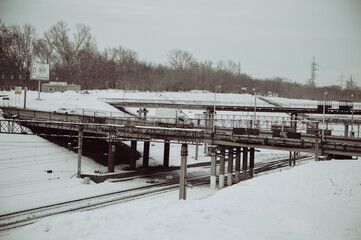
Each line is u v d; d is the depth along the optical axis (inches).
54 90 5772.6
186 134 2652.6
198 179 2967.5
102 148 3479.3
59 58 6791.3
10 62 6048.2
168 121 3307.1
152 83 7244.1
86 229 758.5
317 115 5017.2
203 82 7706.7
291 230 722.2
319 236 687.1
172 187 2573.8
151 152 3863.2
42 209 1941.4
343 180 1104.2
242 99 6505.9
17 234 768.3
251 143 2588.6
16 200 2078.0
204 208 857.5
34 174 2620.6
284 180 1152.8
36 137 3297.2
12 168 2677.2
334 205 876.0
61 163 2935.5
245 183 1198.3
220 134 2642.7
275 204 893.8
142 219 806.5
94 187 2471.7
